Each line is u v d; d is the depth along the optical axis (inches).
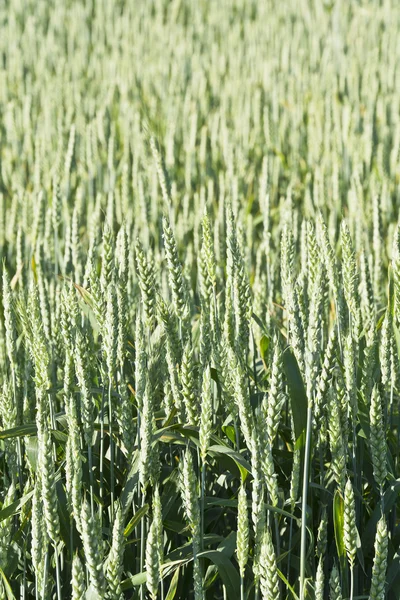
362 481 131.0
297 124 381.1
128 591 127.5
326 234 127.0
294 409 114.9
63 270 178.5
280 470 129.6
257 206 320.2
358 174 274.1
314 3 677.9
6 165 340.8
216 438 117.4
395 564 114.4
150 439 101.4
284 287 127.9
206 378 101.3
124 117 405.1
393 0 681.6
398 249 123.9
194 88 463.5
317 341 94.9
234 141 362.0
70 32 652.7
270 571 90.8
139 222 242.5
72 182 301.0
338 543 106.3
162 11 738.2
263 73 486.6
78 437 99.7
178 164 365.7
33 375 132.0
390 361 121.1
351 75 438.3
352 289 123.3
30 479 119.7
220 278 197.9
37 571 96.7
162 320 119.9
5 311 125.2
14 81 526.9
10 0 780.0
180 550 113.6
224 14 673.0
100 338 149.9
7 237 243.6
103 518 123.0
